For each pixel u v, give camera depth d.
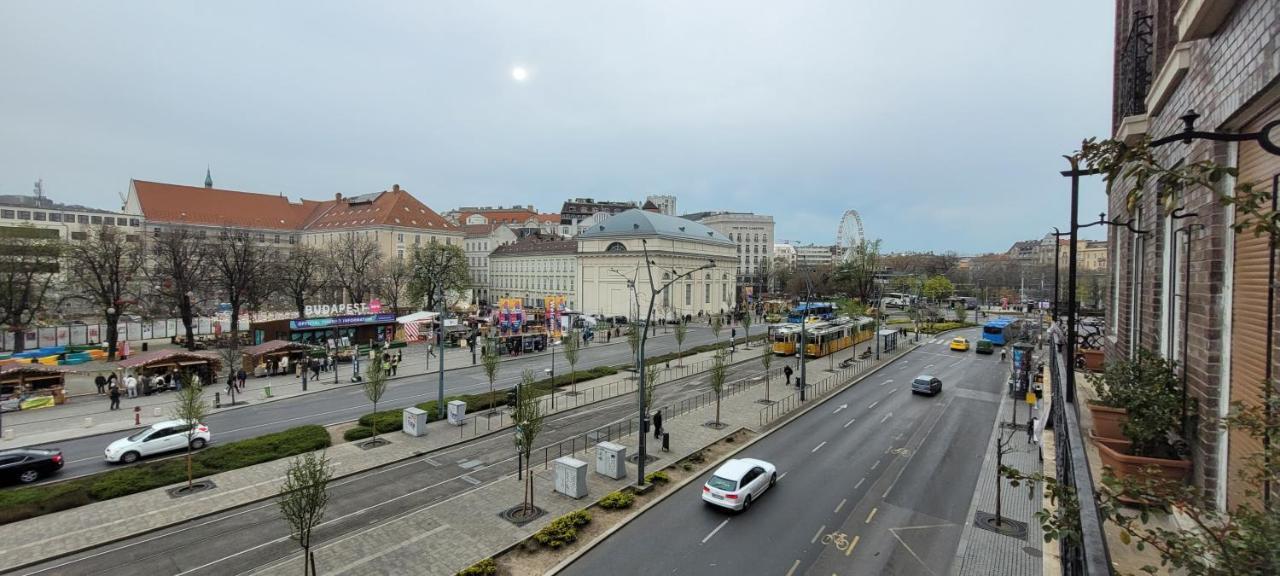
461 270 91.69
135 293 68.50
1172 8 11.16
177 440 26.92
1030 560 17.36
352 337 60.06
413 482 23.50
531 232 145.50
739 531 19.31
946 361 56.69
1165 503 4.65
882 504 21.39
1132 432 8.83
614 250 98.00
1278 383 5.80
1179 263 9.59
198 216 115.50
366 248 89.75
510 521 19.84
